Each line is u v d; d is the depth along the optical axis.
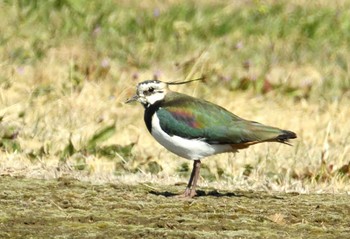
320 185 13.38
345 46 22.88
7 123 15.33
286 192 12.74
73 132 15.29
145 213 10.95
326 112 18.16
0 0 22.75
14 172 13.08
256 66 20.50
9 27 21.41
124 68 19.81
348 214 11.24
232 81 19.34
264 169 14.17
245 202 11.83
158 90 12.05
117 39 21.55
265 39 22.94
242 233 10.12
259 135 11.81
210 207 11.36
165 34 22.39
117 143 15.56
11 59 19.28
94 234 9.91
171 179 13.37
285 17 24.23
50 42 20.80
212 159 14.81
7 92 17.50
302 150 15.37
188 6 24.48
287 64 21.02
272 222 10.69
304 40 23.09
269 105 18.48
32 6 22.56
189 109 11.89
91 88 17.95
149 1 25.14
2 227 10.09
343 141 16.02
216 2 25.45
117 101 17.58
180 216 10.84
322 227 10.55
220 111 11.98
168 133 11.93
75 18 22.28
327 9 24.77
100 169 13.90
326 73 20.33
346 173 13.95
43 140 14.95
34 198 11.51
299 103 18.81
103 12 22.69
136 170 14.13
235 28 23.42
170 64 20.22
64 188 12.21
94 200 11.52
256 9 24.38
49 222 10.38
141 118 16.98
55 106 16.84
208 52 20.62
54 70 18.73
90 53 20.22
